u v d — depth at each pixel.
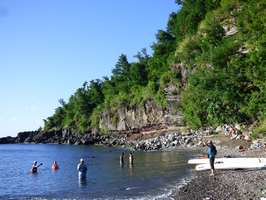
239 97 75.56
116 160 72.69
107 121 180.25
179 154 74.06
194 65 120.31
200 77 84.81
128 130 165.00
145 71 177.25
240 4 104.44
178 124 132.12
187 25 145.25
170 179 40.66
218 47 86.88
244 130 77.00
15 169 65.75
